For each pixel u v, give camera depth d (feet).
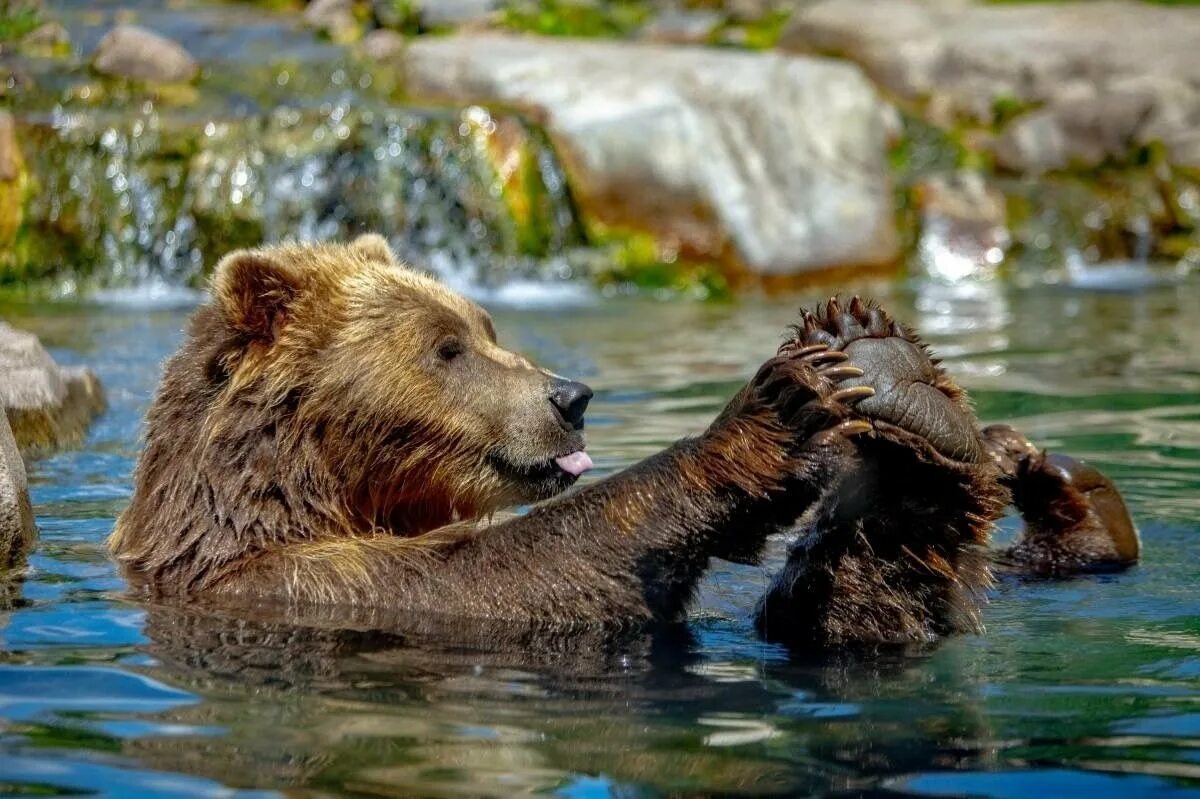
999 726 24.45
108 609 31.58
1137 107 112.78
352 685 26.55
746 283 96.53
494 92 103.09
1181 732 24.04
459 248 95.71
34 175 90.79
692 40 122.93
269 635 29.76
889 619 30.32
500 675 27.32
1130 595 34.19
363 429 35.35
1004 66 116.98
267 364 34.99
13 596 32.55
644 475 31.42
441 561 32.42
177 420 35.45
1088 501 37.55
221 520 33.96
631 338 75.97
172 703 25.29
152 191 92.84
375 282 36.40
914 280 101.96
